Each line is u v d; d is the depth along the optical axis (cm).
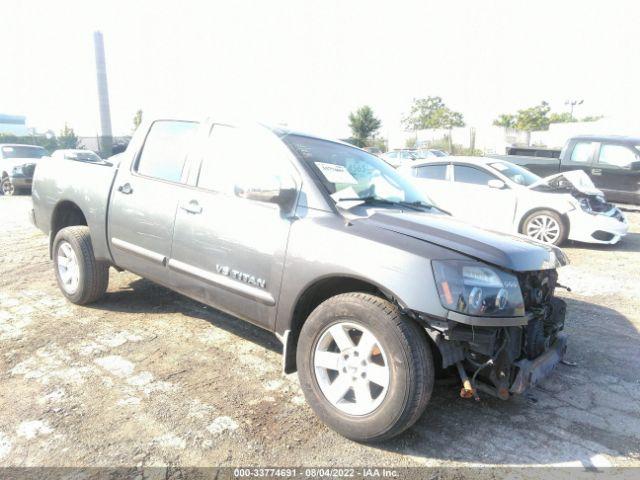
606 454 287
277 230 322
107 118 3522
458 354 284
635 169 1173
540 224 880
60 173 498
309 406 324
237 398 331
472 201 925
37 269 632
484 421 317
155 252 400
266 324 333
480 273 272
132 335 427
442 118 5453
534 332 311
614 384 373
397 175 428
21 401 317
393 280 271
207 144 389
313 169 338
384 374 274
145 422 299
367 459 273
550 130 3644
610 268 737
